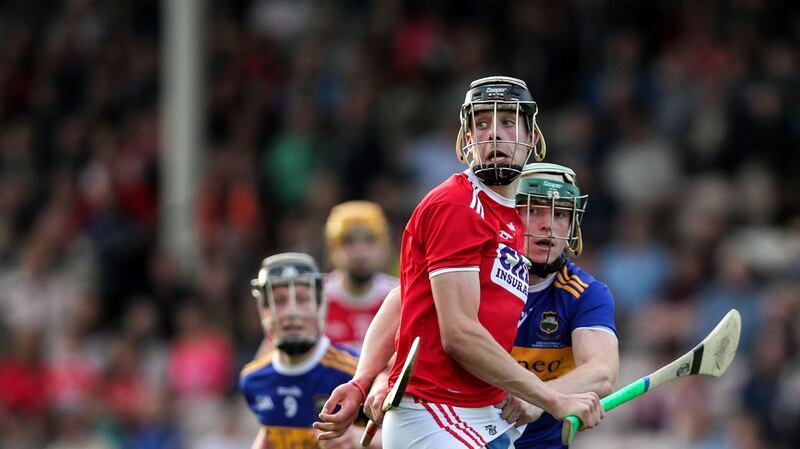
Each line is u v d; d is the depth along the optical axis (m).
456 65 51.06
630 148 45.66
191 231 47.91
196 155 49.97
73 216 51.94
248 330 42.75
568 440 16.42
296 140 49.22
